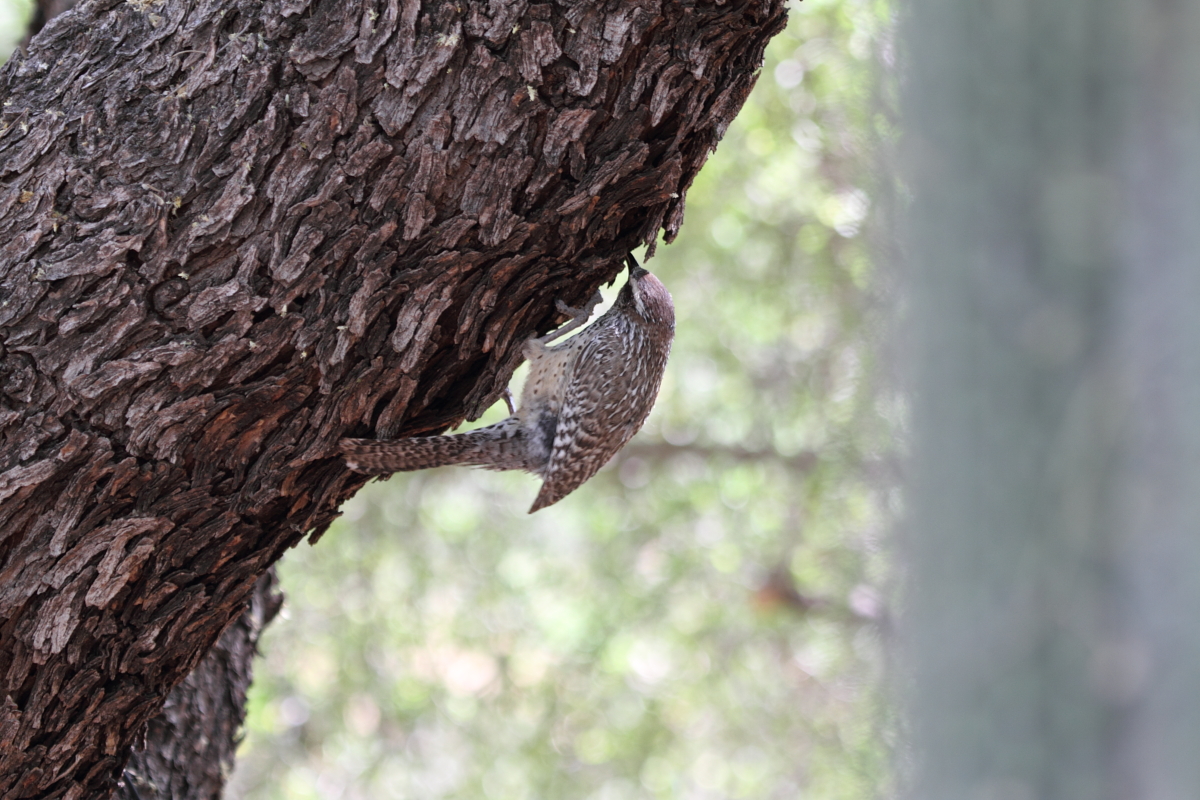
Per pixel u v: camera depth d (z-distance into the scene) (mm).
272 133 4504
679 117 4523
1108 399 2223
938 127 2531
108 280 4500
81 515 4512
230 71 4504
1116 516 2193
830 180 5152
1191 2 2246
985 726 2297
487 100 4504
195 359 4508
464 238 4520
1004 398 2346
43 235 4500
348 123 4504
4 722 4527
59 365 4500
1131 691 2152
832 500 3395
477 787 5855
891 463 2676
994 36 2422
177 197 4504
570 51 4504
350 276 4516
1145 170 2242
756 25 4520
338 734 5828
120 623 4531
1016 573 2289
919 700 2467
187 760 4691
